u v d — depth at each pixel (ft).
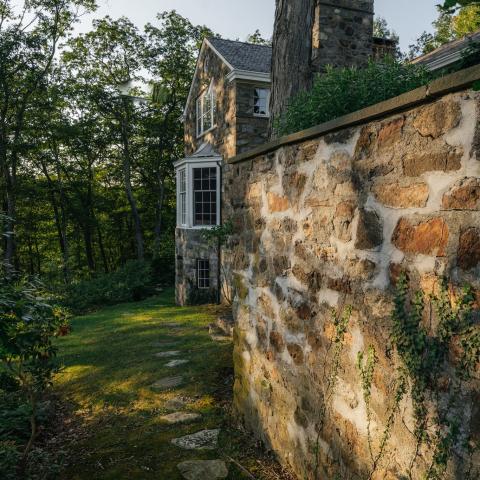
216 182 41.11
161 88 33.47
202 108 45.91
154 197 76.23
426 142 5.58
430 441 5.51
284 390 9.55
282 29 17.35
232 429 11.97
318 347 8.19
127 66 63.98
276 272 9.87
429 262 5.54
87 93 64.08
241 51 42.14
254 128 37.99
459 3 5.17
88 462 10.90
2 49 53.83
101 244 79.82
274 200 9.87
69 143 67.26
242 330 11.90
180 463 10.30
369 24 29.04
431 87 5.29
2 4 54.19
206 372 16.84
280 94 17.39
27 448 10.68
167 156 71.10
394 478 6.16
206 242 41.19
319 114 10.63
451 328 5.19
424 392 5.63
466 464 5.00
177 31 64.18
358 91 10.48
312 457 8.43
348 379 7.27
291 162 9.04
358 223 6.96
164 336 25.04
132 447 11.44
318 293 8.17
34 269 85.51
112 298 50.55
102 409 14.76
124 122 66.23
